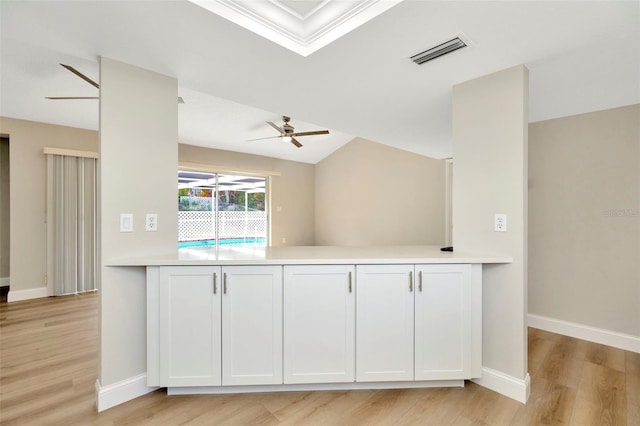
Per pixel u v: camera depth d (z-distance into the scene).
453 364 1.96
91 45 1.70
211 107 4.51
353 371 1.93
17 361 2.33
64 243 4.28
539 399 1.90
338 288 1.92
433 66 1.94
